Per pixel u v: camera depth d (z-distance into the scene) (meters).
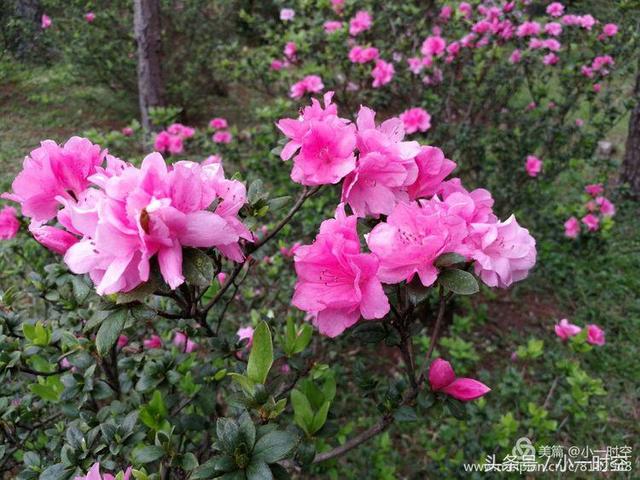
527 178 4.43
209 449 1.77
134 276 0.94
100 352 1.04
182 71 7.29
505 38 4.22
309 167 1.24
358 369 1.67
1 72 7.48
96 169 1.12
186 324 1.88
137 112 7.48
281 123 1.30
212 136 4.33
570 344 2.76
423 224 1.08
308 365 1.67
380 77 3.76
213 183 1.11
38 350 1.66
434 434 3.00
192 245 0.96
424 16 4.41
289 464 1.35
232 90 8.64
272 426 1.04
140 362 1.80
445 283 1.07
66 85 7.96
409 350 1.42
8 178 5.21
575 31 4.50
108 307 1.08
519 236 1.17
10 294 1.83
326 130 1.23
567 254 4.52
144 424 1.57
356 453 2.82
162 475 1.38
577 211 4.37
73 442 1.45
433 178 1.31
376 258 1.06
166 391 1.63
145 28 5.97
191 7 7.24
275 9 8.80
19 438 1.98
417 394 1.43
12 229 2.00
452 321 3.87
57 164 1.18
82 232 0.96
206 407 1.71
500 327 3.95
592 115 4.78
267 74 4.53
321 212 3.78
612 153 6.54
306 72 4.10
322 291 1.11
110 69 7.01
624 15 4.57
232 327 3.12
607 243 4.55
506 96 4.58
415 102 4.37
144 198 0.90
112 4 7.14
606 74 4.38
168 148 3.98
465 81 4.44
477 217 1.21
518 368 3.54
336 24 3.98
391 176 1.23
